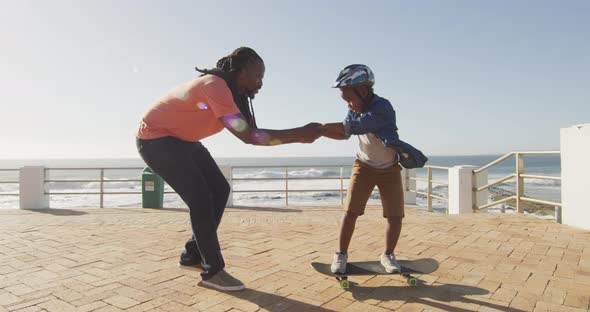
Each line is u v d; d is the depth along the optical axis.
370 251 4.29
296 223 6.26
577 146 5.41
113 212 8.40
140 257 4.15
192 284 3.24
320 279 3.35
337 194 25.12
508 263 3.75
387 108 2.91
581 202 5.37
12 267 3.79
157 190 9.27
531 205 16.05
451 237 4.93
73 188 43.44
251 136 2.85
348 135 2.93
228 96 2.87
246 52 3.06
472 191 7.80
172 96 3.04
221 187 3.40
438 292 2.99
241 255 4.19
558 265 3.68
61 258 4.13
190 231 5.73
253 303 2.81
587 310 2.63
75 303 2.85
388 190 3.16
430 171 9.06
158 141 3.03
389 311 2.65
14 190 40.88
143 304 2.82
